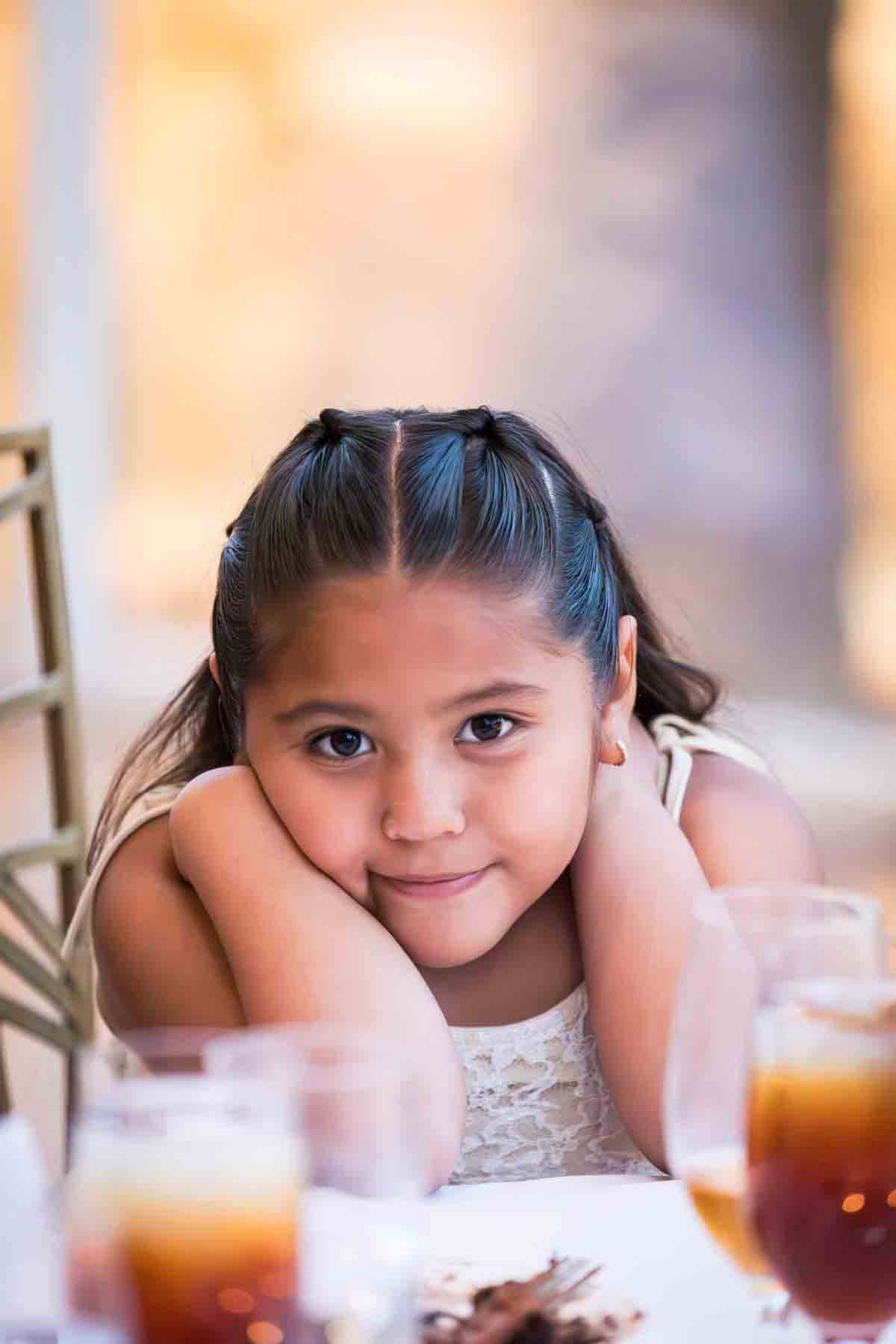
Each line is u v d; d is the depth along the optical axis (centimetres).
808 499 1194
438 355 1257
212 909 157
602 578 163
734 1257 104
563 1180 146
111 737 899
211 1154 85
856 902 107
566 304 1242
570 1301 107
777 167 1212
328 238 1251
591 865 165
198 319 1234
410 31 1245
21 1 1160
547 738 154
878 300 1197
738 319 1219
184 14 1227
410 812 149
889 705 1131
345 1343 87
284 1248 86
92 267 1182
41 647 210
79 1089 92
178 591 1185
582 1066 178
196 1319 84
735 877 182
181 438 1225
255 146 1241
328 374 1251
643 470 1222
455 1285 109
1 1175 91
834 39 1197
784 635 1168
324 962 150
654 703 205
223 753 193
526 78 1241
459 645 148
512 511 152
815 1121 94
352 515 148
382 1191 88
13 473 1166
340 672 149
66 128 1170
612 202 1238
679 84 1223
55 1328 91
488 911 156
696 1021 104
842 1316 96
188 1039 109
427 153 1251
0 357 1174
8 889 202
